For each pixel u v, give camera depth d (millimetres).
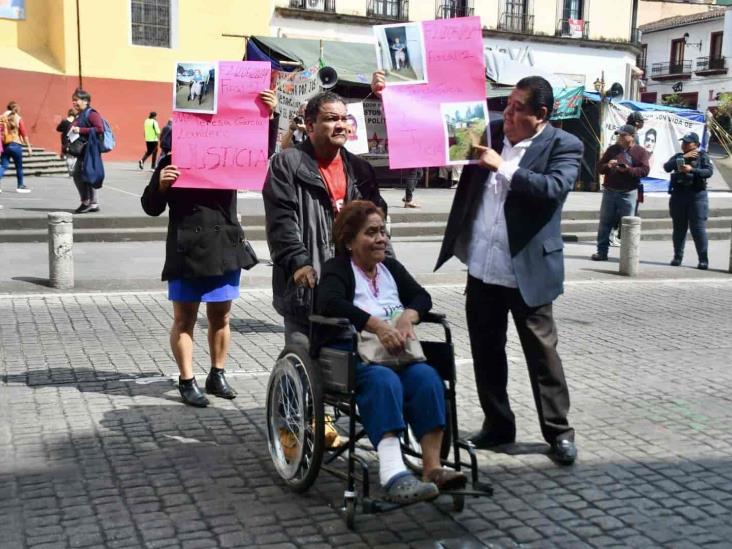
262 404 5609
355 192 4543
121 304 8625
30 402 5520
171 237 5324
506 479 4418
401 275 4262
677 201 12234
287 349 4184
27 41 24516
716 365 6855
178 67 4855
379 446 3652
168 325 7781
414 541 3686
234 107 4883
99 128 13227
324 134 4387
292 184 4363
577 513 4008
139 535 3693
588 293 10148
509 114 4516
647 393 6027
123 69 25234
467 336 7738
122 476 4348
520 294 4531
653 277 11406
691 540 3732
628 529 3838
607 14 33594
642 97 58438
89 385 5918
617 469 4574
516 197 4488
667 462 4688
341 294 3975
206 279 5383
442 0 30172
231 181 4906
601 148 22547
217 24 26344
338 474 3893
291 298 4414
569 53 33094
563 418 4637
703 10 57438
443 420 3744
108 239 12766
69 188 17719
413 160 4348
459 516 3953
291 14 27406
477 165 4684
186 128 4879
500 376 4824
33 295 8914
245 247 5488
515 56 27531
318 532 3754
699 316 8891
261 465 4543
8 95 23500
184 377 5539
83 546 3578
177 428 5098
